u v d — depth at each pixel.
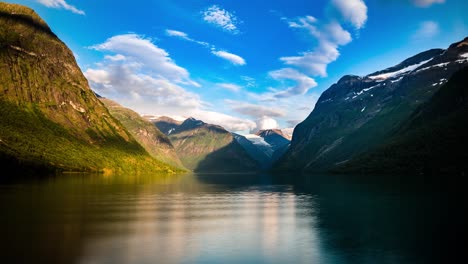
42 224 70.06
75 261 47.22
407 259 49.19
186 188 179.88
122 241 58.56
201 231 67.81
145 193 141.38
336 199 120.94
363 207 97.50
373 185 181.50
